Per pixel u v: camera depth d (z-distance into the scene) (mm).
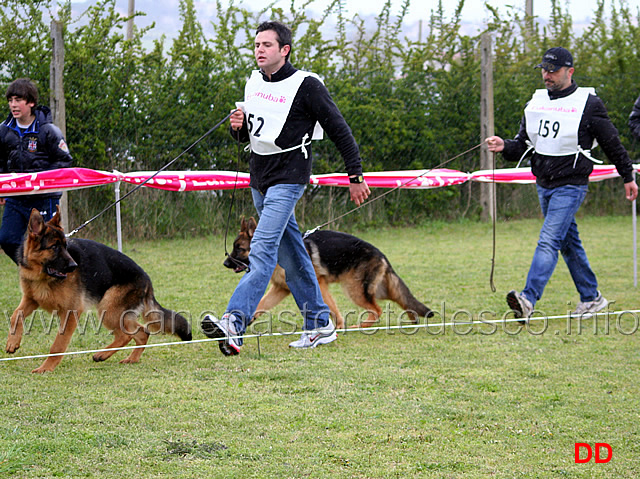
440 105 17656
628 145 19734
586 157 7719
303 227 15938
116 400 4887
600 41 21281
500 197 18844
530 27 22172
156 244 14156
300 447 4066
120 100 13781
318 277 7777
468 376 5633
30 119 7289
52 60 12695
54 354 5793
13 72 12812
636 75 19484
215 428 4355
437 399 5023
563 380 5523
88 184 7852
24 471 3629
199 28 15562
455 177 10852
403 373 5719
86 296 5996
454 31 18562
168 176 9156
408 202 17484
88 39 13562
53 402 4820
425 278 10797
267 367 5879
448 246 14477
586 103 7680
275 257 5953
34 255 5707
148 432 4250
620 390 5266
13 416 4496
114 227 14203
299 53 16359
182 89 14406
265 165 5957
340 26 18703
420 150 17422
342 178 10398
